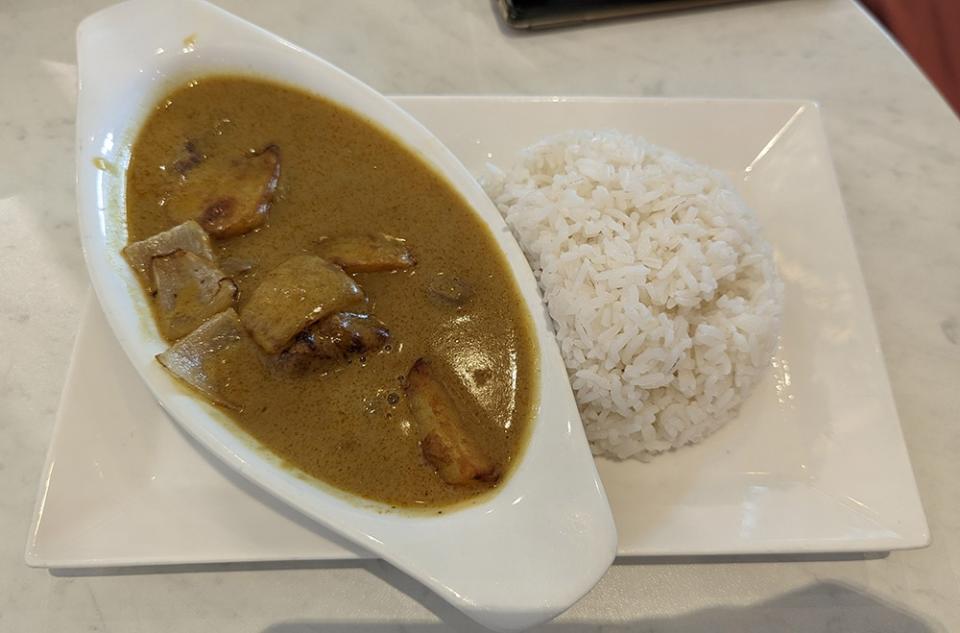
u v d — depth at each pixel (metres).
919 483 0.30
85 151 0.26
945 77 0.53
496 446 0.25
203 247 0.27
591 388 0.27
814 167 0.33
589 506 0.23
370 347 0.27
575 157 0.31
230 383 0.25
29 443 0.28
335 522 0.22
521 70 0.38
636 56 0.39
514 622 0.21
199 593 0.26
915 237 0.35
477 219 0.29
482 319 0.27
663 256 0.29
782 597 0.27
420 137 0.30
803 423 0.29
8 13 0.37
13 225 0.32
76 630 0.26
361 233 0.28
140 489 0.26
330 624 0.26
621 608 0.27
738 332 0.28
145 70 0.28
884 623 0.27
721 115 0.34
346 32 0.38
